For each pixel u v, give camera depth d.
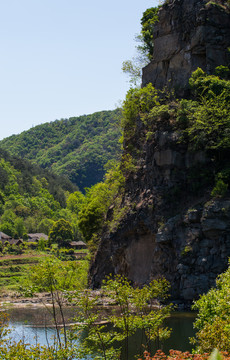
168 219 47.62
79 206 196.12
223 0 57.94
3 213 165.50
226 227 42.84
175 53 57.75
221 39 54.59
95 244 66.31
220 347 14.78
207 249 43.62
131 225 52.16
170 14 58.41
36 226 158.62
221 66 53.31
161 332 20.47
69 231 140.75
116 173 59.69
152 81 59.81
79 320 20.03
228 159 48.34
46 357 15.90
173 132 50.84
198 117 48.53
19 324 36.03
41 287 21.83
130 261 52.59
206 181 47.69
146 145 54.19
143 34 69.12
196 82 52.91
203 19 54.72
